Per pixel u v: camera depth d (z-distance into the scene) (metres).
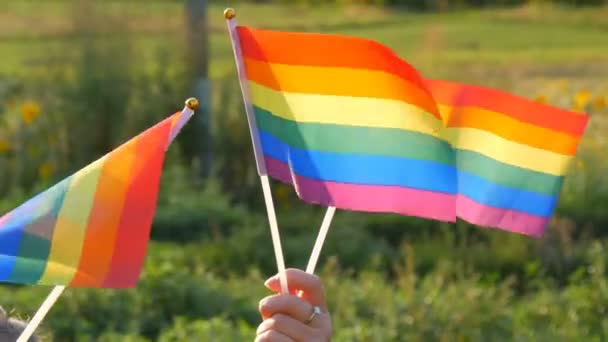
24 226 3.09
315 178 3.69
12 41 28.25
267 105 3.62
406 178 3.73
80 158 14.12
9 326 3.20
